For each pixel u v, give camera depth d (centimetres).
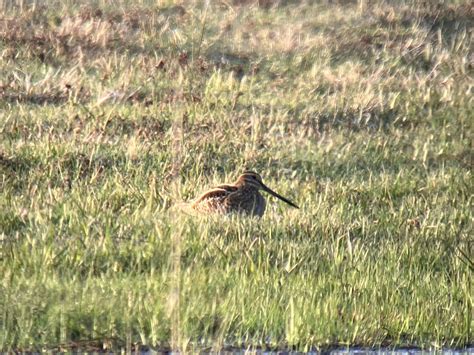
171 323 2523
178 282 2545
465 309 2789
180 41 5531
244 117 4675
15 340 2472
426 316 2723
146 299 2636
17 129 4231
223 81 5116
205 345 2528
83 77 4931
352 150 4450
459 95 5222
